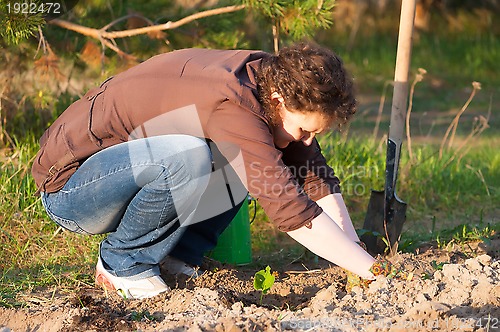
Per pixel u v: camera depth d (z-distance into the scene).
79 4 8.27
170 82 4.46
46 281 5.45
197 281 5.30
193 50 4.68
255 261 6.13
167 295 5.02
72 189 4.78
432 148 10.66
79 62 8.33
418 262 5.62
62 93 8.25
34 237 6.21
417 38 18.94
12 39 6.88
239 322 4.27
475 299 4.68
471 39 19.02
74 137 4.76
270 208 4.31
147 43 8.28
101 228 4.96
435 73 17.44
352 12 19.12
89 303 4.95
